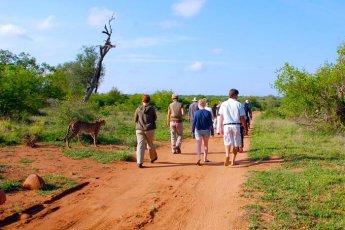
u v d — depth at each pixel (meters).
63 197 7.96
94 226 6.45
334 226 6.36
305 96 18.78
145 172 10.38
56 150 12.85
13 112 22.19
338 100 18.30
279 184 8.80
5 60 53.69
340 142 15.80
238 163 11.50
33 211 7.05
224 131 11.05
